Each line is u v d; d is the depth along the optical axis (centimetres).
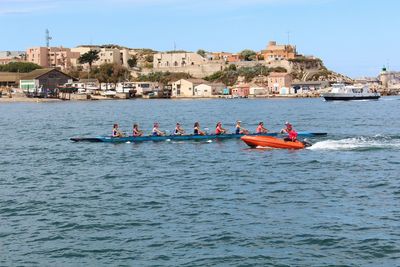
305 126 9150
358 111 13350
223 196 3759
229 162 5219
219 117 11794
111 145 6594
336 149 5869
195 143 6638
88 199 3738
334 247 2698
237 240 2811
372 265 2481
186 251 2675
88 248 2739
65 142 7131
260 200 3628
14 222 3184
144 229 3012
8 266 2538
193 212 3338
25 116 13162
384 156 5388
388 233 2873
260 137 6112
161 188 4066
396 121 9962
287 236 2859
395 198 3634
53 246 2773
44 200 3719
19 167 5166
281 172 4638
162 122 10512
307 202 3556
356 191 3859
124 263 2547
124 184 4247
